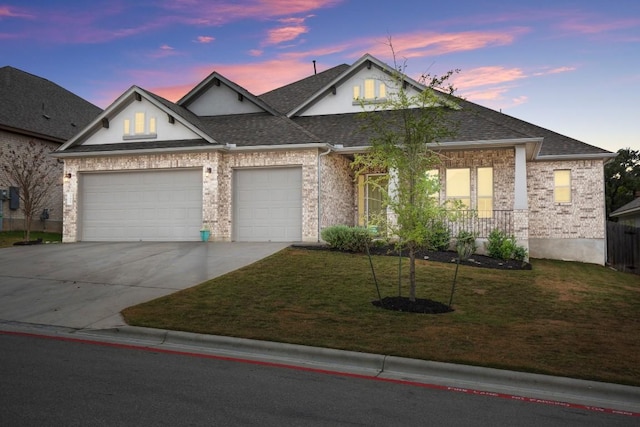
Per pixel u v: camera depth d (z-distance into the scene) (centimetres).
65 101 3056
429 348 733
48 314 925
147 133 1958
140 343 774
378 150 1001
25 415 467
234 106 2244
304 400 541
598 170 1978
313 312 936
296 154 1798
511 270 1455
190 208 1862
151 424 456
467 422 497
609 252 2072
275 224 1825
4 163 2331
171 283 1178
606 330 875
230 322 861
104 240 1939
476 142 1673
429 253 1567
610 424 509
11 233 2281
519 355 711
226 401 527
